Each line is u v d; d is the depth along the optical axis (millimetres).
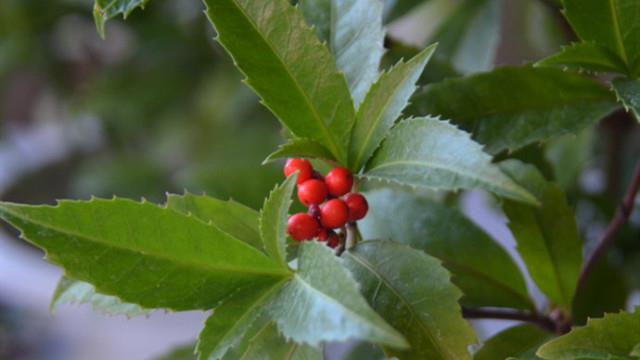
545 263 412
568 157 532
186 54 810
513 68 401
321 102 364
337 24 396
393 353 353
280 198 343
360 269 361
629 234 530
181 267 344
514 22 607
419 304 356
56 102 936
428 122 350
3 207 331
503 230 609
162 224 342
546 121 401
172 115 837
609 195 545
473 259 421
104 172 890
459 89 405
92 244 337
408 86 358
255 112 793
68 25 833
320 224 355
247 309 346
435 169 345
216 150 794
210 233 344
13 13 795
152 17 779
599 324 343
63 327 1123
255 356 359
